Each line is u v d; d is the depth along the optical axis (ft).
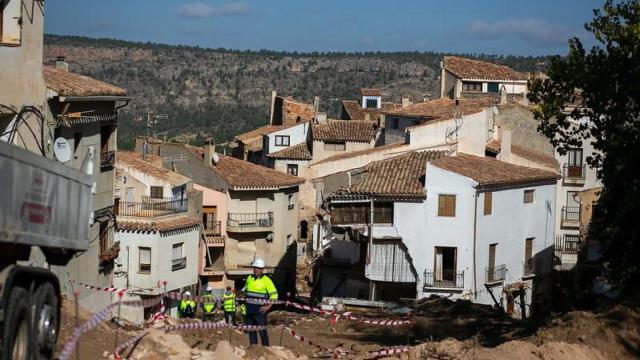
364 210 195.93
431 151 213.66
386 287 196.65
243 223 260.83
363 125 317.42
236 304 140.46
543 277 215.51
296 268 272.92
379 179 199.41
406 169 202.59
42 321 59.31
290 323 137.69
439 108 273.33
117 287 191.42
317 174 270.05
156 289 191.01
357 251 208.33
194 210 223.10
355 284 202.80
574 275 231.50
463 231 192.34
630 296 95.66
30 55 114.93
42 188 60.18
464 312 145.59
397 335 122.83
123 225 196.34
